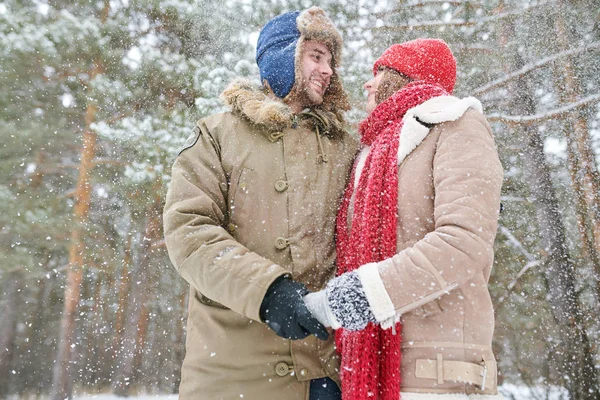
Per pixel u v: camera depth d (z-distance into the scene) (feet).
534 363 22.44
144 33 27.81
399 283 3.71
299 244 4.89
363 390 4.04
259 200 5.02
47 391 43.88
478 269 3.87
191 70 25.03
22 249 33.14
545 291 22.22
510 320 23.04
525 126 17.85
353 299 3.67
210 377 4.57
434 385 3.89
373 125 5.34
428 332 4.03
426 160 4.54
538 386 21.22
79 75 28.94
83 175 30.83
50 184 35.73
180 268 4.40
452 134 4.46
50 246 33.58
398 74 5.79
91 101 27.84
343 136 5.91
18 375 44.16
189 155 5.19
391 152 4.72
